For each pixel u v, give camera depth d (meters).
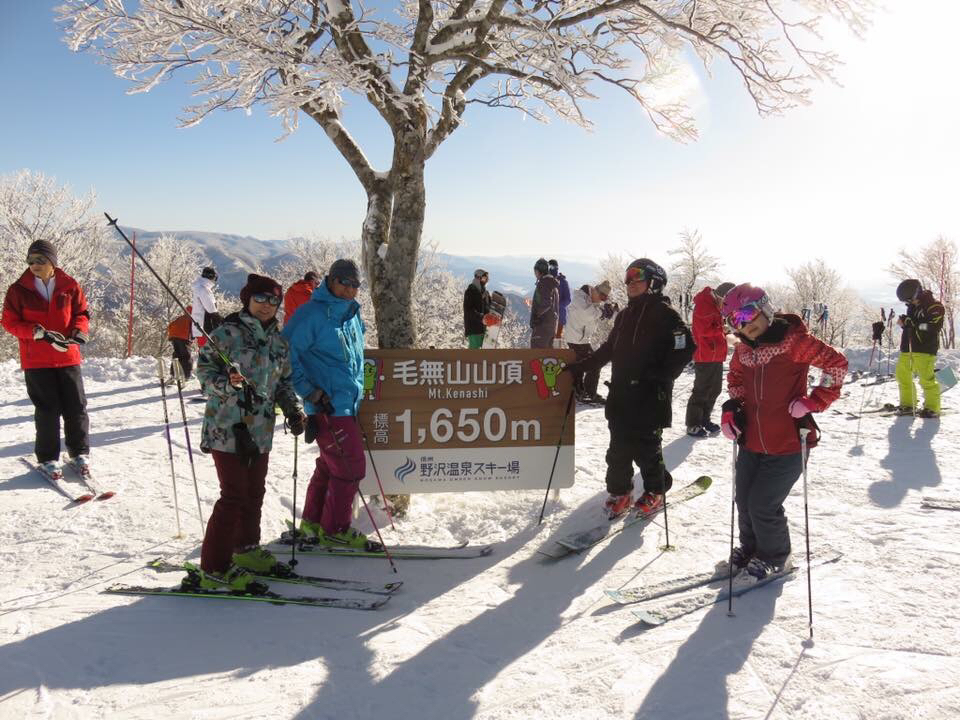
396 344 4.83
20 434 6.84
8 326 4.99
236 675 2.63
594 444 6.96
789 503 4.76
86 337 5.30
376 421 4.60
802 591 3.32
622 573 3.68
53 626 3.01
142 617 3.13
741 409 3.42
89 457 5.64
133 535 4.23
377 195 5.04
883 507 4.60
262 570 3.64
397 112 4.75
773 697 2.43
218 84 5.71
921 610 3.06
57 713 2.36
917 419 7.73
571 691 2.52
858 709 2.34
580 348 5.80
